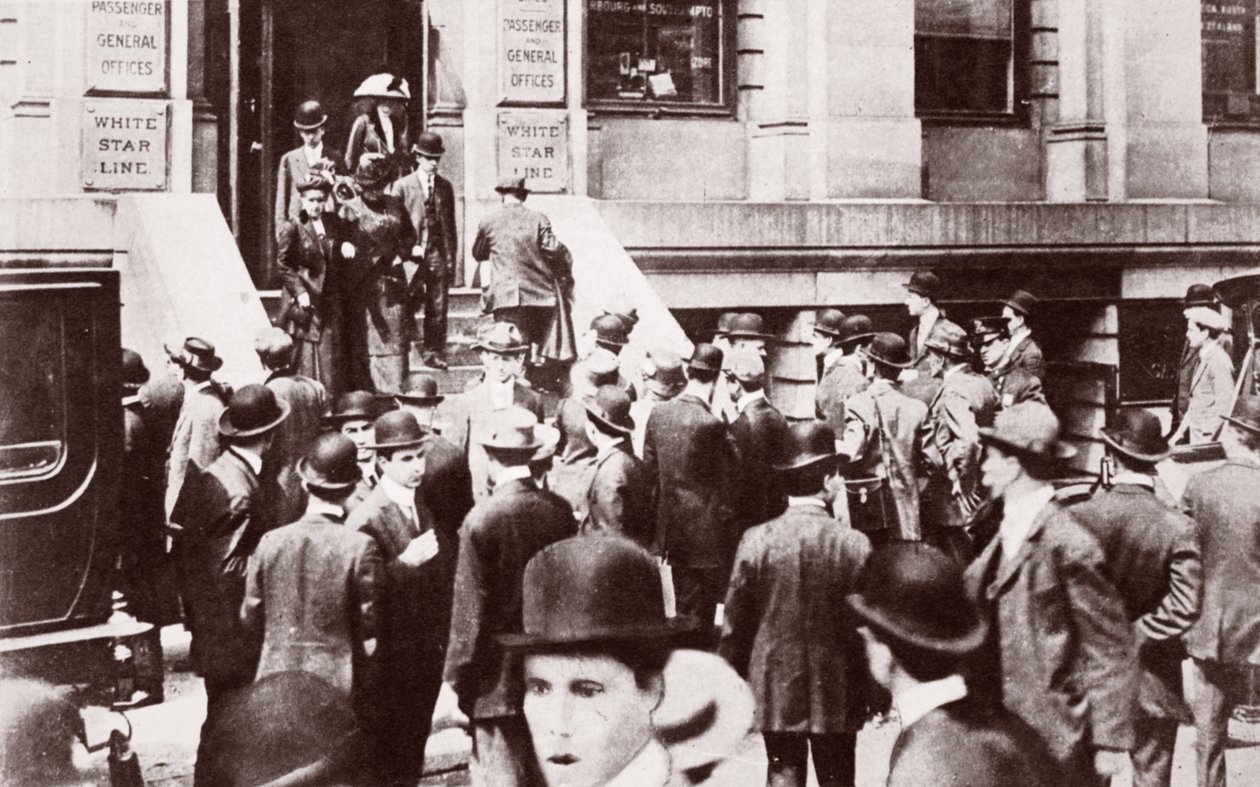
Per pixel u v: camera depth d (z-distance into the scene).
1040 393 12.04
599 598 4.26
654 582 4.36
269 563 6.37
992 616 5.53
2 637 5.84
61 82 14.09
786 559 6.36
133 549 8.76
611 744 4.23
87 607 6.02
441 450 8.25
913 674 4.50
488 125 16.22
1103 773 5.48
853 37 17.62
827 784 6.56
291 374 9.45
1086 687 5.52
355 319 11.72
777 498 9.31
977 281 18.36
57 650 5.89
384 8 16.30
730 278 16.81
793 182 17.67
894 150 17.84
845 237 17.16
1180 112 19.61
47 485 5.94
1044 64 19.61
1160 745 6.35
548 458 7.04
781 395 17.53
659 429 9.10
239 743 3.75
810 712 6.31
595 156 17.19
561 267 13.34
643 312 14.17
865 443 10.42
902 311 17.83
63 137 14.07
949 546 10.61
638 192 17.66
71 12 14.07
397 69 16.38
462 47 16.36
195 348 9.01
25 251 13.23
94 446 6.06
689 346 13.60
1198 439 12.61
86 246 13.41
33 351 5.94
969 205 17.84
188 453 8.82
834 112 17.56
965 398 10.60
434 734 8.16
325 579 6.33
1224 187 20.36
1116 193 19.28
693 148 17.89
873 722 9.09
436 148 12.81
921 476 10.59
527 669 4.29
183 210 13.16
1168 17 19.45
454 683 6.46
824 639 6.34
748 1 18.00
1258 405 7.38
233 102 15.66
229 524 6.91
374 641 6.40
